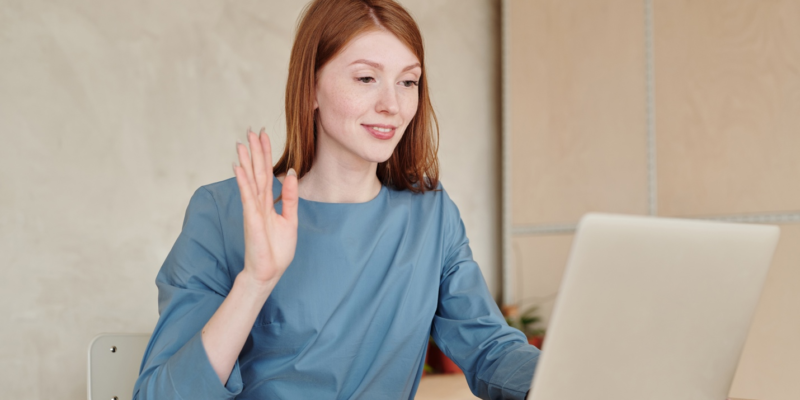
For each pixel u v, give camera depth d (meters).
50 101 2.20
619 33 3.04
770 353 2.48
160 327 1.00
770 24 2.53
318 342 1.07
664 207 2.85
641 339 0.73
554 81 3.29
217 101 2.59
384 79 1.06
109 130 2.32
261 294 0.87
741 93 2.61
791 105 2.46
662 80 2.87
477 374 1.12
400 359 1.14
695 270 0.74
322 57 1.08
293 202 0.88
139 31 2.40
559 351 0.69
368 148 1.08
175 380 0.88
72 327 2.22
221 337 0.87
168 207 2.45
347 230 1.13
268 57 2.76
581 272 0.66
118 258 2.33
